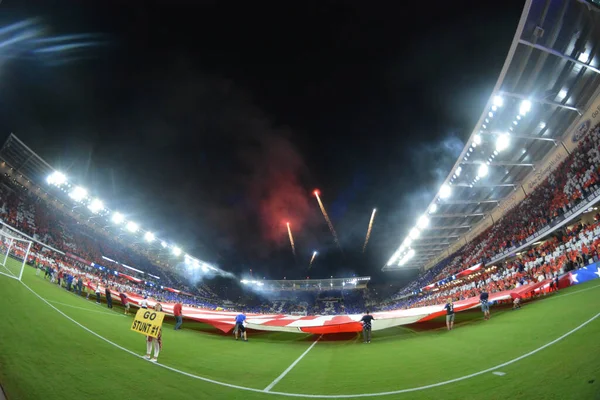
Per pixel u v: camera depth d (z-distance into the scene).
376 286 88.44
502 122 28.84
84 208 50.56
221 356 12.10
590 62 23.50
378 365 10.23
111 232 59.97
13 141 36.12
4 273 18.05
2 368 7.05
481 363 8.57
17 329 10.06
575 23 21.56
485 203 42.72
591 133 25.16
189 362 10.41
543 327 11.36
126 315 20.05
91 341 10.93
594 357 6.88
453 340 13.08
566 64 24.25
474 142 30.39
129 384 7.36
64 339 10.35
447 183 36.62
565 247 23.02
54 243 37.38
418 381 7.79
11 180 39.56
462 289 40.16
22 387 6.36
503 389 6.27
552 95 26.33
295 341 17.62
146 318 10.34
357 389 7.67
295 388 8.02
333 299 87.38
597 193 21.80
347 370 9.88
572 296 15.50
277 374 9.59
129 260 57.38
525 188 35.84
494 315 18.02
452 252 56.28
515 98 26.52
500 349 9.75
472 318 18.95
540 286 21.03
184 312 20.44
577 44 22.78
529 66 24.31
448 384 7.21
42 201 44.12
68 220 47.91
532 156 33.00
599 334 8.54
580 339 8.62
